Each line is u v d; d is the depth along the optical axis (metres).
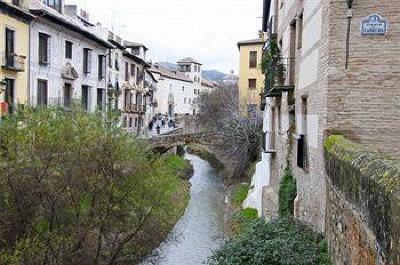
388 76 9.62
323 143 9.94
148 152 17.42
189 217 25.67
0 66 23.67
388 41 9.61
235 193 30.34
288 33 16.19
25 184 14.41
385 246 4.72
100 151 15.58
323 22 10.28
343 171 7.21
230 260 10.08
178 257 19.28
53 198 14.73
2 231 13.98
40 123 15.02
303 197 12.53
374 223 5.22
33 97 27.00
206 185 35.34
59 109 16.12
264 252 9.61
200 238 21.92
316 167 10.72
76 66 32.78
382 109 9.65
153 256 17.72
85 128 15.63
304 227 10.62
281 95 17.44
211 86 103.44
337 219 7.77
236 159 35.88
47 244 14.10
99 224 15.50
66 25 29.64
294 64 15.10
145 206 16.34
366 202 5.64
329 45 9.73
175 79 86.12
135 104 49.75
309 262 8.83
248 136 34.75
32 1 27.70
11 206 14.36
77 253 14.92
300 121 13.19
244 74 47.19
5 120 15.02
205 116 52.50
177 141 38.09
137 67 50.91
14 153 14.48
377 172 5.34
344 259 7.05
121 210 16.02
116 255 15.73
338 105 9.73
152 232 16.70
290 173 15.02
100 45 36.97
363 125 9.70
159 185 16.56
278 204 16.94
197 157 51.44
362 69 9.67
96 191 15.48
